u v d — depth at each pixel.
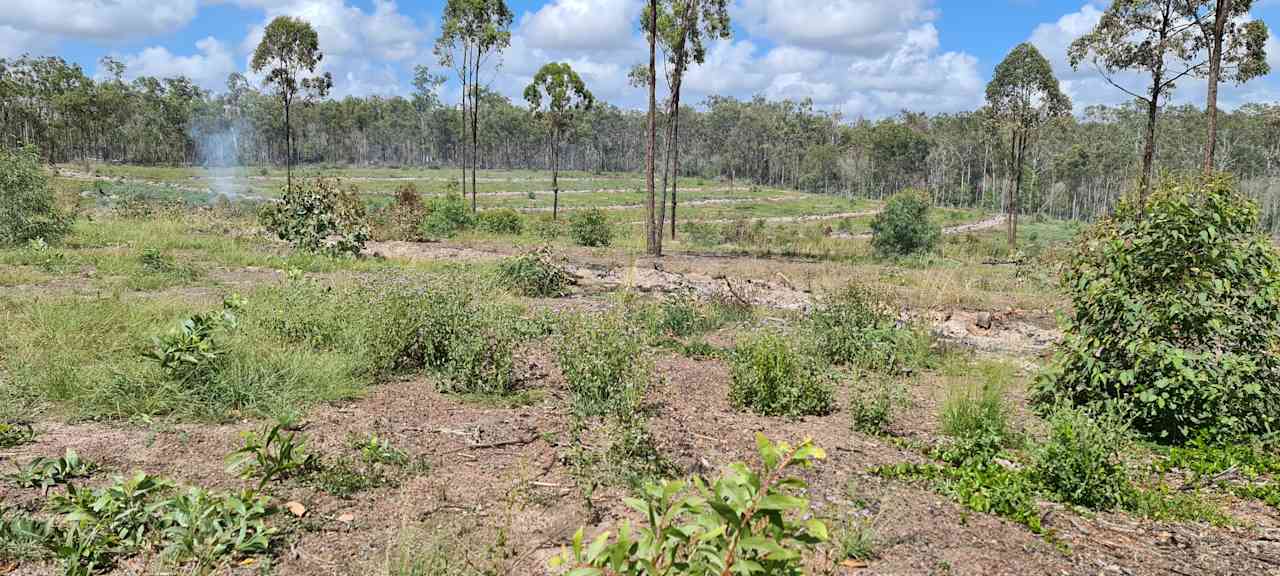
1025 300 12.93
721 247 27.33
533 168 139.38
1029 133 41.94
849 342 7.44
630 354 5.69
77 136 91.56
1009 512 3.78
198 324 5.18
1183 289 5.14
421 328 6.11
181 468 3.78
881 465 4.43
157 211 22.42
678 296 9.52
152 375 4.79
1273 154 74.38
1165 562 3.33
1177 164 75.75
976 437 4.76
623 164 142.88
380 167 122.75
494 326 6.32
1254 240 5.27
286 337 6.07
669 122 29.52
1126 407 5.06
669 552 1.93
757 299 11.52
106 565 2.83
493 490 3.73
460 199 26.52
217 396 4.76
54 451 3.93
